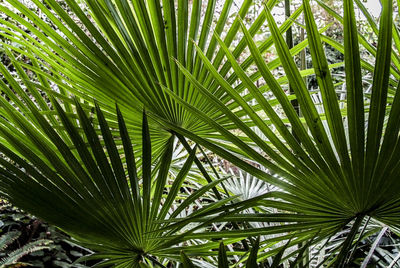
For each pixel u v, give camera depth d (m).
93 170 0.91
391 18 0.64
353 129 0.74
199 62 1.16
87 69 1.12
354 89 0.70
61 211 0.90
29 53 1.26
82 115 0.89
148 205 0.99
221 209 0.80
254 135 0.81
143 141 0.93
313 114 0.75
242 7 1.13
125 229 0.96
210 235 0.87
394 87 1.17
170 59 1.14
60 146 0.90
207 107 1.19
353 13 0.64
